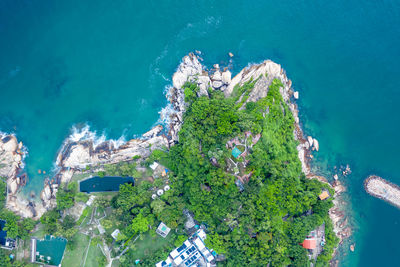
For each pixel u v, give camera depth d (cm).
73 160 6456
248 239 5466
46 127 6556
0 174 6381
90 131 6575
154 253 5962
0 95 6581
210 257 5891
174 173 6244
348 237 6862
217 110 5781
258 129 5588
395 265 6831
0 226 6184
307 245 5844
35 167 6469
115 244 6006
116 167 6247
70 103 6612
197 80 6384
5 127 6538
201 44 6725
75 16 6631
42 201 6391
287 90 6869
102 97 6650
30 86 6600
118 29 6706
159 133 6569
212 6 6769
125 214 5978
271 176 5697
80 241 6116
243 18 6850
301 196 5891
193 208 5766
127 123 6619
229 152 5528
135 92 6669
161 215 5847
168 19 6719
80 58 6650
